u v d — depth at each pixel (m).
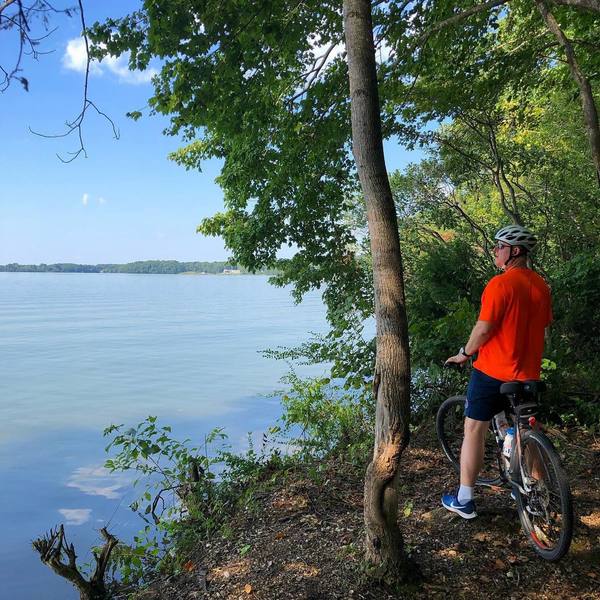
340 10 7.25
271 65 7.48
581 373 6.05
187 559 4.12
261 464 5.64
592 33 10.62
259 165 9.31
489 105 10.70
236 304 103.62
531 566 3.24
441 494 4.30
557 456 3.16
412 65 9.02
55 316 74.38
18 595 5.15
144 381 21.53
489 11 9.26
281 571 3.44
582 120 14.60
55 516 7.14
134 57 6.25
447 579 3.15
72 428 13.58
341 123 8.90
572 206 11.36
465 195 14.09
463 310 5.84
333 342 6.82
